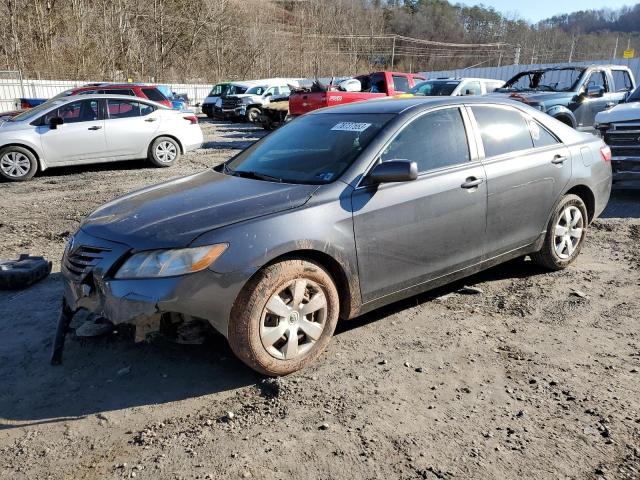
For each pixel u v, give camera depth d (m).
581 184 5.12
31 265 5.11
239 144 16.14
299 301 3.41
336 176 3.69
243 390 3.31
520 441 2.78
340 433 2.87
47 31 36.25
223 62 50.44
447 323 4.17
